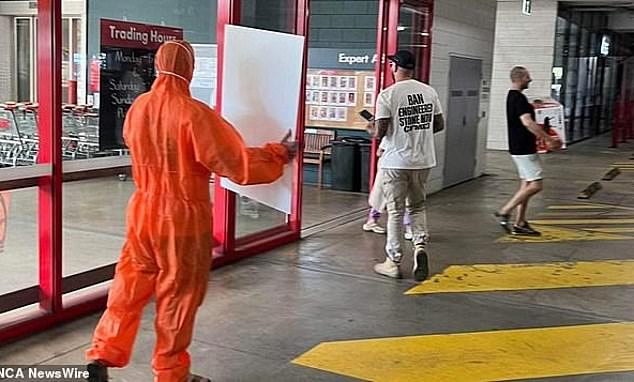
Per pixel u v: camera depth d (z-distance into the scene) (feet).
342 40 32.37
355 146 31.78
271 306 15.44
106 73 15.99
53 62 13.23
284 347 13.15
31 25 16.49
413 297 16.49
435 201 30.01
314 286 17.04
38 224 13.71
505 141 57.00
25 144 15.66
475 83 36.17
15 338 12.93
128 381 11.41
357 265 19.15
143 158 10.47
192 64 10.83
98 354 10.69
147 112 10.46
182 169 10.36
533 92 56.08
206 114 10.41
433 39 29.91
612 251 21.72
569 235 23.91
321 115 33.24
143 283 10.78
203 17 21.42
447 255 20.63
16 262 14.33
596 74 72.08
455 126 34.06
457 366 12.59
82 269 16.55
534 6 55.16
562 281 18.22
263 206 20.56
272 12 19.60
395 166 17.47
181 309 10.63
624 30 73.51
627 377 12.26
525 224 23.90
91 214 21.21
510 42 56.24
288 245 21.17
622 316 15.60
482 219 26.25
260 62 15.17
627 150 56.54
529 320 15.16
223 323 14.25
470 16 34.27
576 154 52.75
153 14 20.53
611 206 30.40
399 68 17.54
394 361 12.70
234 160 10.44
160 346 10.77
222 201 18.42
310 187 33.06
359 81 32.35
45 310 13.70
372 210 23.24
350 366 12.41
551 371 12.47
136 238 10.58
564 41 58.54
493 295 16.84
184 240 10.39
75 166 14.40
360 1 31.81
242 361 12.42
